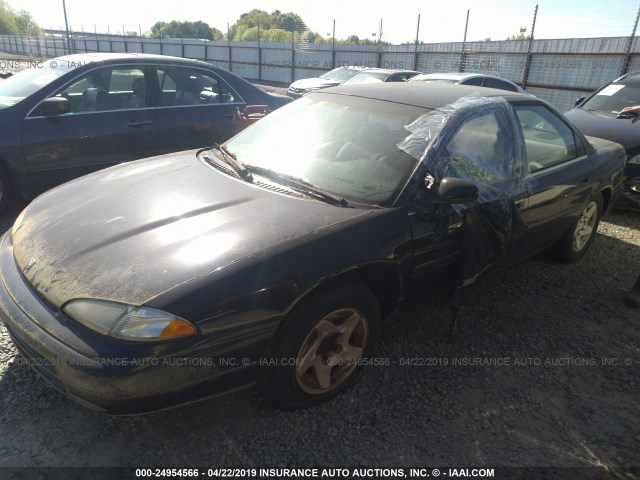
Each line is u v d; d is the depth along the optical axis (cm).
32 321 189
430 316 309
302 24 2461
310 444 204
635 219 535
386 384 243
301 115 309
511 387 245
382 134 267
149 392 174
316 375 219
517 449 207
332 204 232
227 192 243
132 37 3641
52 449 196
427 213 239
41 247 215
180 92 514
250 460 195
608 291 355
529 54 1495
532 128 323
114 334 171
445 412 226
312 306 203
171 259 190
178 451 198
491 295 341
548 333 296
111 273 188
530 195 296
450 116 266
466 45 1691
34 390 228
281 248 196
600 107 643
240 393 233
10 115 414
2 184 426
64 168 444
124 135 472
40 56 3488
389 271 229
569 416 228
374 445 205
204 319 177
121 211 230
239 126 552
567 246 380
